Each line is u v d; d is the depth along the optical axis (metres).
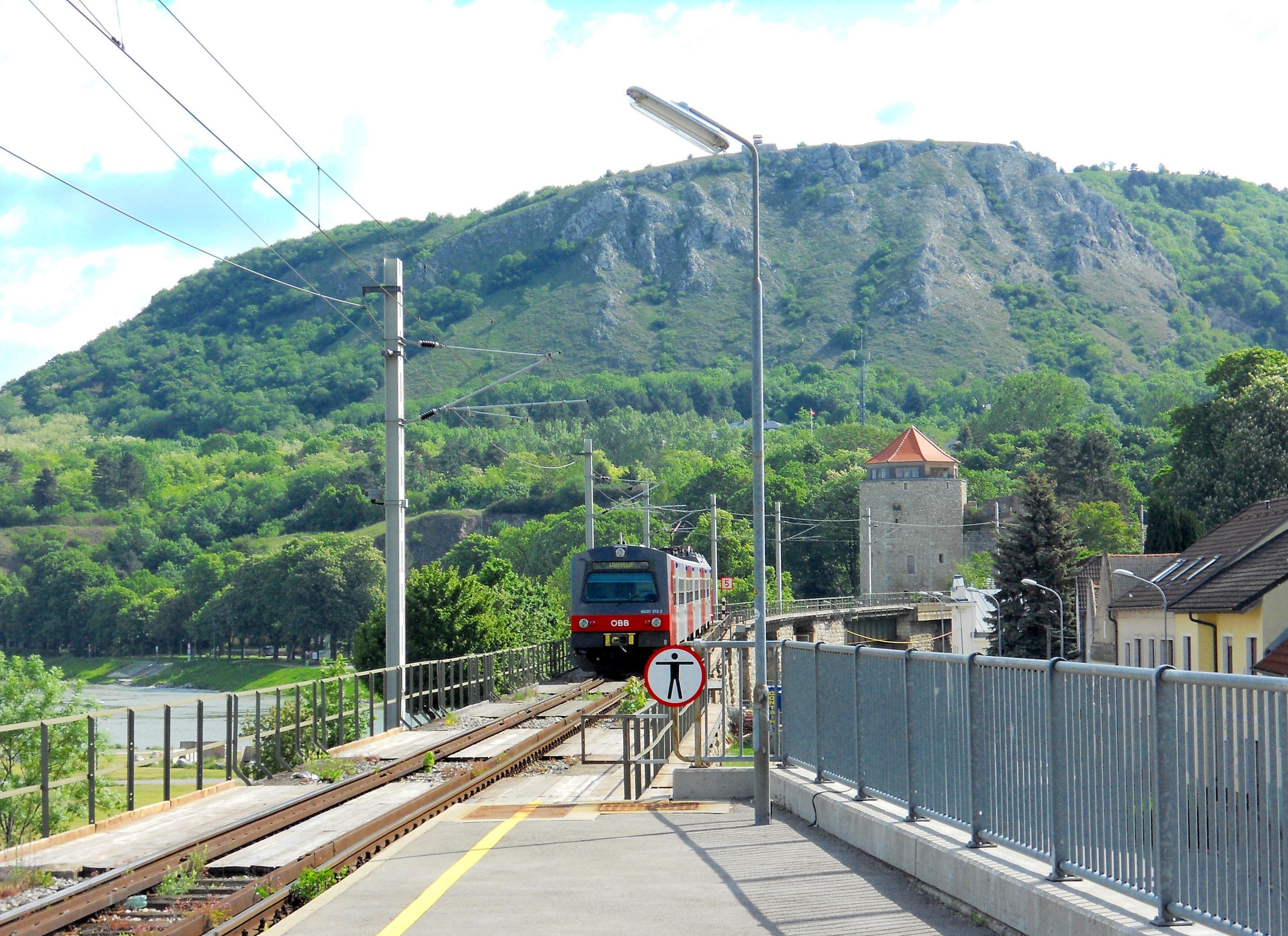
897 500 116.88
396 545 25.94
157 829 14.00
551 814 14.32
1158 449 167.38
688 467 194.12
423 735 24.86
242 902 10.55
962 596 89.31
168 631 155.50
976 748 9.83
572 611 38.16
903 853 10.50
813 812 13.27
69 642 167.25
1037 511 74.31
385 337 26.14
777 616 81.62
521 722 27.95
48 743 13.39
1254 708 6.54
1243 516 46.25
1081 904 7.72
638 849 11.92
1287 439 69.69
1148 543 62.09
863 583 117.12
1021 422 199.50
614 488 175.62
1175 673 7.18
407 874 10.84
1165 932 7.10
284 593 137.62
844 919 8.93
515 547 134.50
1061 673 8.57
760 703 13.66
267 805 15.73
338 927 8.91
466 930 8.73
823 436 198.38
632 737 24.45
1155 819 7.38
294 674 131.50
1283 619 33.81
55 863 12.15
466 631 44.47
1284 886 6.24
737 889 10.01
